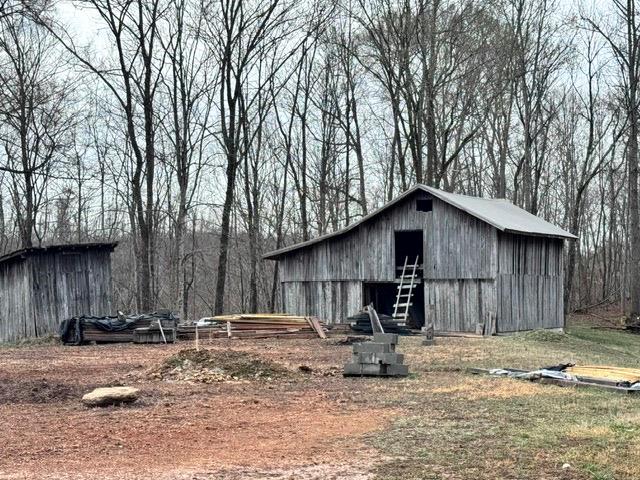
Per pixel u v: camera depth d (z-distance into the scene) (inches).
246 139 1670.8
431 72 1796.3
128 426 491.8
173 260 1963.6
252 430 479.2
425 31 1811.0
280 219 2011.6
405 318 1289.4
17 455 419.2
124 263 2470.5
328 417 519.5
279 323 1167.0
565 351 1028.5
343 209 2353.6
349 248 1398.9
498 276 1262.3
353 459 402.6
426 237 1327.5
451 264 1302.9
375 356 712.4
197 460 405.4
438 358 864.3
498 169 2549.2
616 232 2696.9
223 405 567.2
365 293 1393.9
